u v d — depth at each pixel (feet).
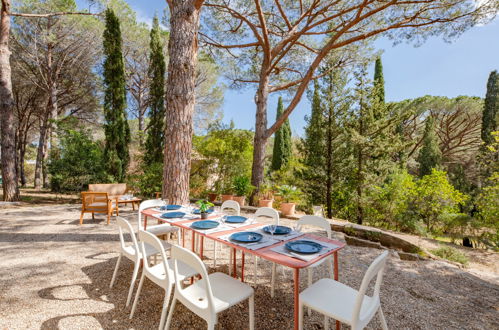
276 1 21.91
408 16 19.40
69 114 44.29
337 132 26.76
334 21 23.97
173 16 13.06
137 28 41.86
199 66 42.45
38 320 6.86
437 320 7.60
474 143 48.73
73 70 40.27
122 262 11.03
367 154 26.48
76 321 6.86
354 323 4.96
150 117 31.73
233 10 22.08
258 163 24.73
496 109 39.63
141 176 28.66
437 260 13.80
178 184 13.02
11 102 27.35
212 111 49.75
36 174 43.96
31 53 36.88
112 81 31.30
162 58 32.07
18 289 8.57
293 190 23.61
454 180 40.98
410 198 26.91
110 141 30.96
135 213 21.68
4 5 26.27
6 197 26.78
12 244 13.33
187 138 13.23
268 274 10.34
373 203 28.14
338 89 26.37
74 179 29.43
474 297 9.31
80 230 16.17
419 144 51.60
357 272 11.01
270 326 6.95
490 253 20.35
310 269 8.22
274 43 26.63
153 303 7.91
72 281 9.23
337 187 27.58
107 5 34.17
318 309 5.50
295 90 29.58
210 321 5.25
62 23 36.35
